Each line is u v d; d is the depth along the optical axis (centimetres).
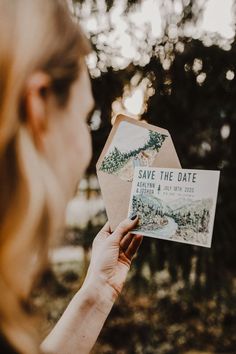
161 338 406
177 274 342
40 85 40
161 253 337
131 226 100
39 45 40
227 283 346
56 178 41
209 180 94
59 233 42
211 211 93
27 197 38
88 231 352
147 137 105
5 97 38
